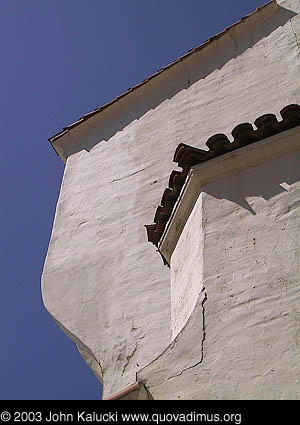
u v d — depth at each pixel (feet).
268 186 26.30
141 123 43.75
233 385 21.95
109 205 40.60
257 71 40.96
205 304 24.31
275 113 37.81
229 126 39.01
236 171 27.40
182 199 28.84
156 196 39.04
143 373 23.43
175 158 29.27
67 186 43.55
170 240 30.17
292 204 25.31
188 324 24.12
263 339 22.50
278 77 39.70
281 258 24.14
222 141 28.04
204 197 27.35
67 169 44.68
